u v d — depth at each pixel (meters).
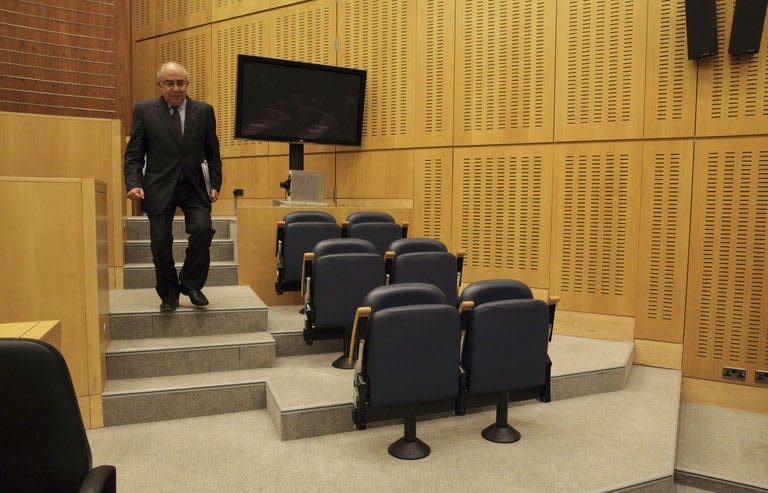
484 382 3.05
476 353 2.99
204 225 4.06
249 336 4.22
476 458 3.10
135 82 8.45
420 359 2.85
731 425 4.11
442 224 6.12
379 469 2.96
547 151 5.43
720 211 4.63
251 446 3.24
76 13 7.52
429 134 6.18
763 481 3.15
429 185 6.20
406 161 6.36
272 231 5.60
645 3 4.91
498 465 3.02
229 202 7.76
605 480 2.87
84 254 3.35
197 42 7.86
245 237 5.53
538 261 5.51
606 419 3.68
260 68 6.15
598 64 5.14
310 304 3.94
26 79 7.25
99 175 5.19
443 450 3.20
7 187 3.20
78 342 3.39
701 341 4.73
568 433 3.45
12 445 1.44
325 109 6.40
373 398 2.83
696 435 3.89
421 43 6.20
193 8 7.87
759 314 4.49
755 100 4.48
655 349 4.91
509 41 5.62
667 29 4.82
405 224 5.55
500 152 5.71
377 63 6.53
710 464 3.38
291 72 6.25
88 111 7.64
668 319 4.86
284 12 7.16
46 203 3.27
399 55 6.36
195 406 3.66
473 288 3.17
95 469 1.50
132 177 3.89
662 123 4.86
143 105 4.00
